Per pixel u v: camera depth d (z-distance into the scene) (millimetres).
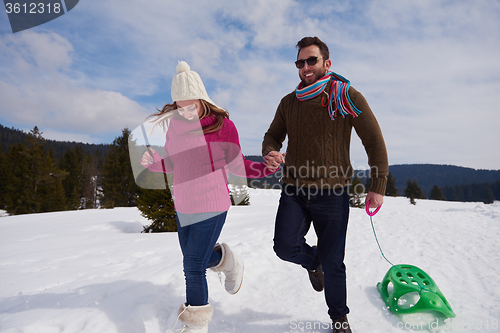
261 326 2041
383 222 6066
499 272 2918
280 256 2043
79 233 8984
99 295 2406
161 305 2162
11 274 3600
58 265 4000
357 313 2195
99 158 75875
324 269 1888
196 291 1760
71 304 2262
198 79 1759
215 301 2434
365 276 2947
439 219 6359
